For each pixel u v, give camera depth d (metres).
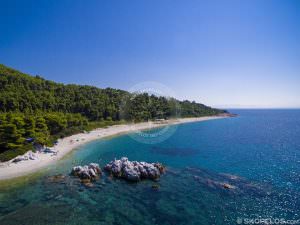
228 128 147.00
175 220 28.55
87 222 27.69
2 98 89.69
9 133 53.72
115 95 146.38
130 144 80.56
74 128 92.44
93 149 70.19
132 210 30.89
